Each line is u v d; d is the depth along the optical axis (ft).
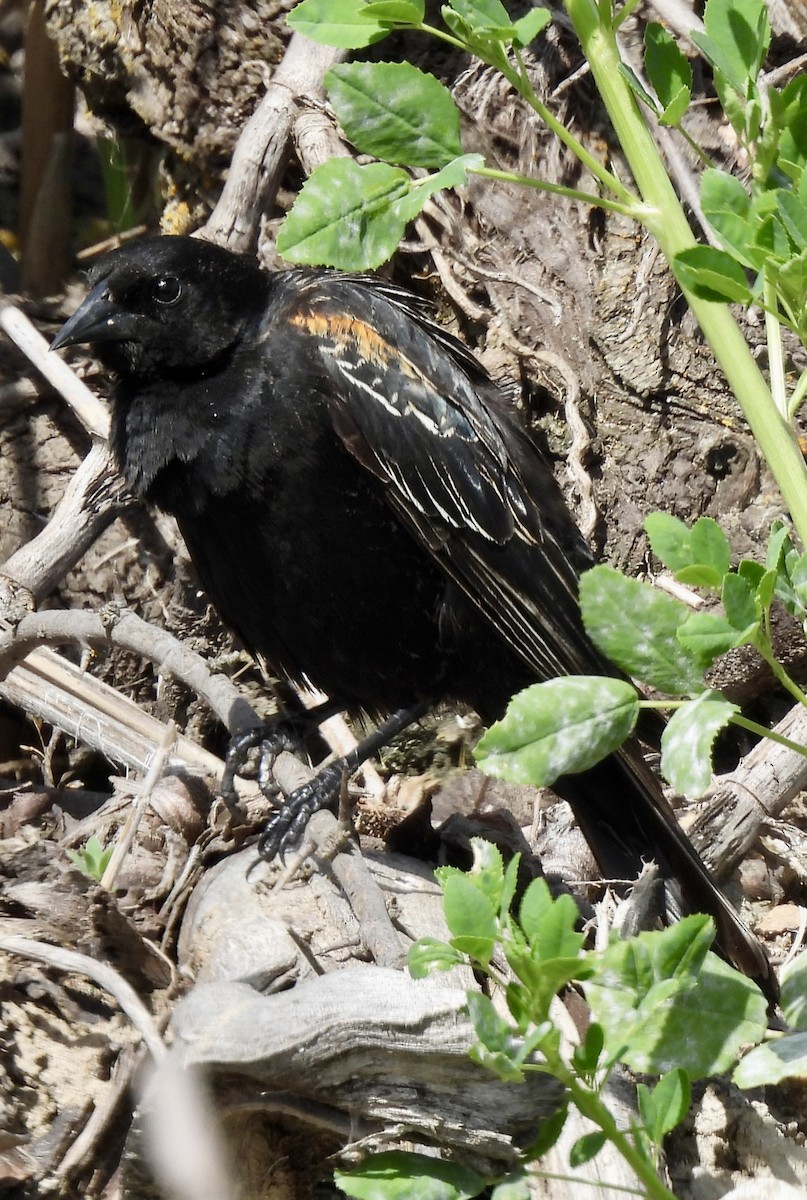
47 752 29.12
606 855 24.79
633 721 15.39
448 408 25.68
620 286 31.45
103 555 31.50
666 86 16.78
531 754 15.35
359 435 24.85
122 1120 19.33
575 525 27.68
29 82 35.81
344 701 27.71
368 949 21.22
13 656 27.25
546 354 31.09
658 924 22.36
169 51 33.32
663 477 31.14
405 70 15.84
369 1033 17.99
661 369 31.22
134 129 35.78
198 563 26.27
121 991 18.98
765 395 15.58
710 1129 20.06
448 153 16.06
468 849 25.72
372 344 25.26
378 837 26.76
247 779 26.96
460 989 19.01
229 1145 18.56
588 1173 18.17
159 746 26.09
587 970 15.28
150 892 24.25
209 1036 18.28
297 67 31.99
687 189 28.66
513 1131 18.42
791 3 31.89
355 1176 17.19
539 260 31.76
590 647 26.40
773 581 14.69
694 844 25.62
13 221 38.78
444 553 25.46
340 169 15.85
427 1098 18.31
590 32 15.84
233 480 24.54
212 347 24.63
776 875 26.45
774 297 15.39
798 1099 20.47
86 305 24.80
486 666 26.48
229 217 31.73
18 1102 19.66
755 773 26.22
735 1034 16.60
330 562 25.31
